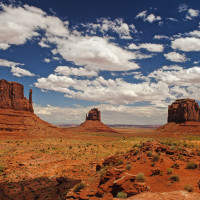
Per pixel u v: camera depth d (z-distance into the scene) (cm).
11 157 6088
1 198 2928
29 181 3853
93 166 4122
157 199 1312
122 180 1623
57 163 5472
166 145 3030
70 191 2111
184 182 1650
